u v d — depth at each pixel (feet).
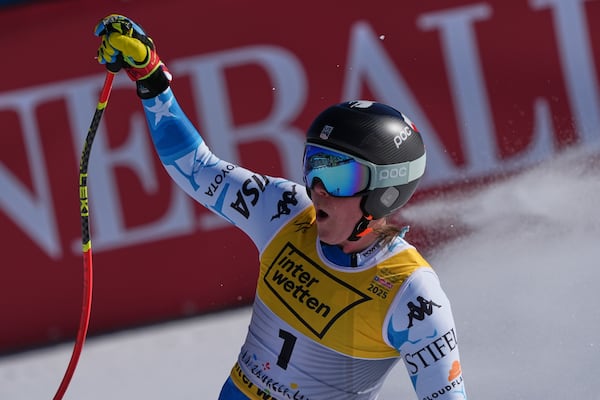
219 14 76.79
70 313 75.92
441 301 32.12
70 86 75.36
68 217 75.61
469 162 78.69
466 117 79.00
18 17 74.33
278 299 33.83
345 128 31.42
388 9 78.54
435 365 31.63
